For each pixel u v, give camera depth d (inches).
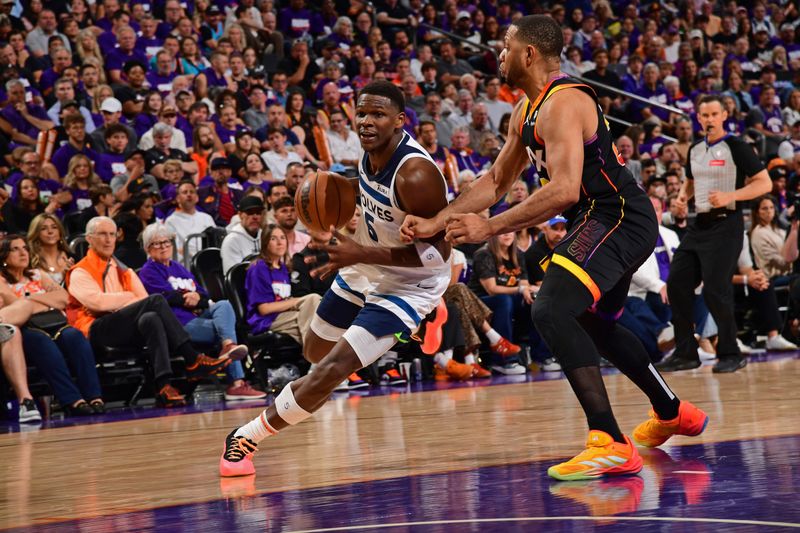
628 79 757.3
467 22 778.8
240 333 392.5
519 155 176.7
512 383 366.3
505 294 432.8
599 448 148.9
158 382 355.3
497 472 158.4
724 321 355.9
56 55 538.0
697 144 361.4
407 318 178.7
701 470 149.9
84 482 175.3
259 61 645.3
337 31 700.0
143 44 588.1
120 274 370.6
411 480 154.5
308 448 205.6
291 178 434.6
